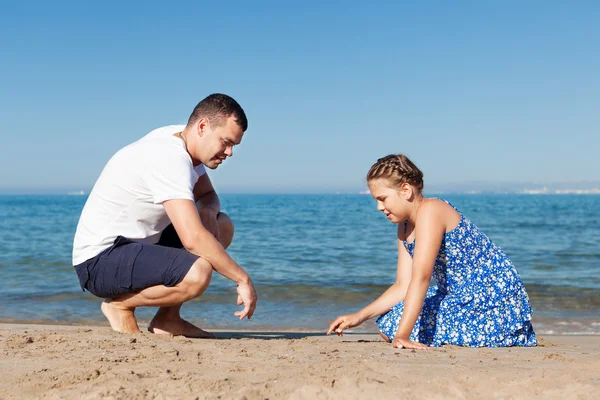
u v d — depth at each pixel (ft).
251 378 6.77
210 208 11.16
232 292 20.79
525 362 7.94
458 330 10.04
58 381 6.59
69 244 42.88
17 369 7.19
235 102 9.84
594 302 19.89
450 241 9.98
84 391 6.22
